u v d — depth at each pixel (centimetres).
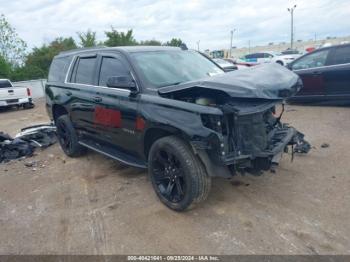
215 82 318
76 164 538
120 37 3266
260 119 319
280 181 411
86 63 502
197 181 322
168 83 387
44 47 2986
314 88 830
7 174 518
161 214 351
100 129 459
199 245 294
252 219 329
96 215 361
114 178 462
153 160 364
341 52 776
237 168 317
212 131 298
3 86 1472
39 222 356
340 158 474
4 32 2847
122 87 380
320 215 329
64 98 536
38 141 670
